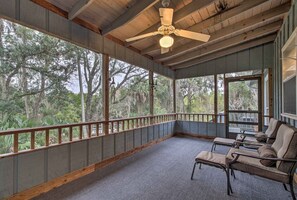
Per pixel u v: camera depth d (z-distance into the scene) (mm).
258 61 5141
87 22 3312
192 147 4895
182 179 2854
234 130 5609
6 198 2096
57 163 2656
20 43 3584
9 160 2127
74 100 4660
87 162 3156
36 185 2383
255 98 5254
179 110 6941
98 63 5352
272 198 2297
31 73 3748
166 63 6070
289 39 3076
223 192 2447
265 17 3625
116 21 3322
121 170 3260
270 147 2637
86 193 2426
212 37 4336
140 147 4672
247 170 2326
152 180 2824
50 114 4043
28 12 2391
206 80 6320
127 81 6621
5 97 3318
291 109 3074
